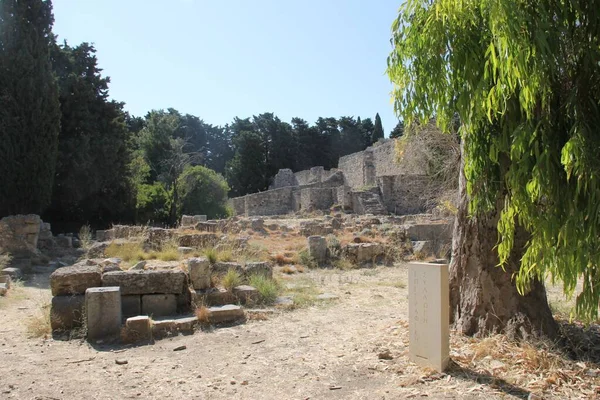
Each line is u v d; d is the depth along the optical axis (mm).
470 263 6133
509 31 3178
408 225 17516
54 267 15172
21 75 23094
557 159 3527
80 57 30453
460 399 4258
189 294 8258
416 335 5180
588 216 3215
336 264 14547
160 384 4879
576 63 3633
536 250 3748
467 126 3977
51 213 29938
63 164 26562
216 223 22016
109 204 30781
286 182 61594
